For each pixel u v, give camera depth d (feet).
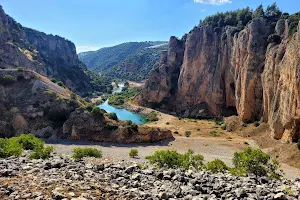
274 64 271.69
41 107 309.22
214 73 431.02
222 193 54.85
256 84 316.19
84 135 278.67
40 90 328.70
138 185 54.49
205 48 451.53
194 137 296.10
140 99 543.39
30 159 77.41
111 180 55.36
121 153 220.64
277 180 74.02
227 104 404.16
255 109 318.24
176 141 275.80
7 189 43.01
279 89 251.60
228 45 406.82
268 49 297.94
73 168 62.54
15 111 301.43
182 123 373.81
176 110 486.38
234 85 391.86
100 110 300.40
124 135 273.54
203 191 55.42
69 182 48.73
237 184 61.05
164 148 250.16
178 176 62.23
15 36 597.93
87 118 288.51
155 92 521.65
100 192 46.62
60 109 305.53
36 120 299.79
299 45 215.92
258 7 420.36
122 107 544.62
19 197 40.09
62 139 279.49
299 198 53.16
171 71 536.42
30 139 154.92
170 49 544.62
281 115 238.07
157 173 64.85
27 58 511.81
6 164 62.08
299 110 207.92
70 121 288.51
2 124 288.30
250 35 328.90
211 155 217.77
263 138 259.19
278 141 236.02
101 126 283.59
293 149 202.59
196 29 479.00
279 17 345.10
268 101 277.44
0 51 452.76
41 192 42.34
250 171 88.58
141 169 70.08
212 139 284.41
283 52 264.72
